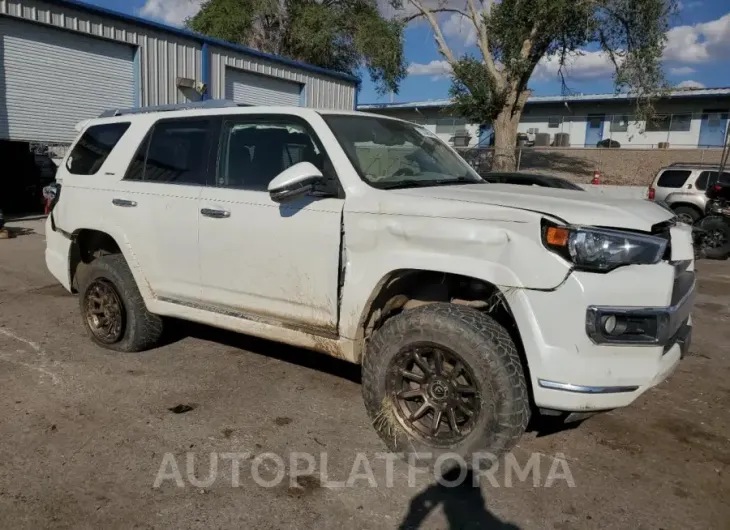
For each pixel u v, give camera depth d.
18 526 2.84
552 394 3.06
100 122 5.34
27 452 3.49
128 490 3.15
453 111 20.39
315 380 4.66
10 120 13.00
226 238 4.17
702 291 8.73
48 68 13.43
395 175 4.00
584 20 16.70
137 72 14.88
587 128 37.62
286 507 3.05
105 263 5.04
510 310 3.23
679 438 3.91
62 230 5.36
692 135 34.91
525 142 35.47
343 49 26.75
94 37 13.99
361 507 3.07
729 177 14.50
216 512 2.99
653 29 17.20
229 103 5.75
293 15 25.66
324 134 3.92
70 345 5.30
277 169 4.07
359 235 3.58
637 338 3.02
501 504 3.12
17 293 7.13
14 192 14.28
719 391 4.73
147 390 4.39
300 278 3.85
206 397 4.30
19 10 12.57
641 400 4.50
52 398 4.21
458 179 4.33
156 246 4.62
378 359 3.53
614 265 3.01
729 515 3.08
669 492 3.28
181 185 4.50
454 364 3.35
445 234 3.30
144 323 4.99
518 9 16.89
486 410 3.20
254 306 4.13
